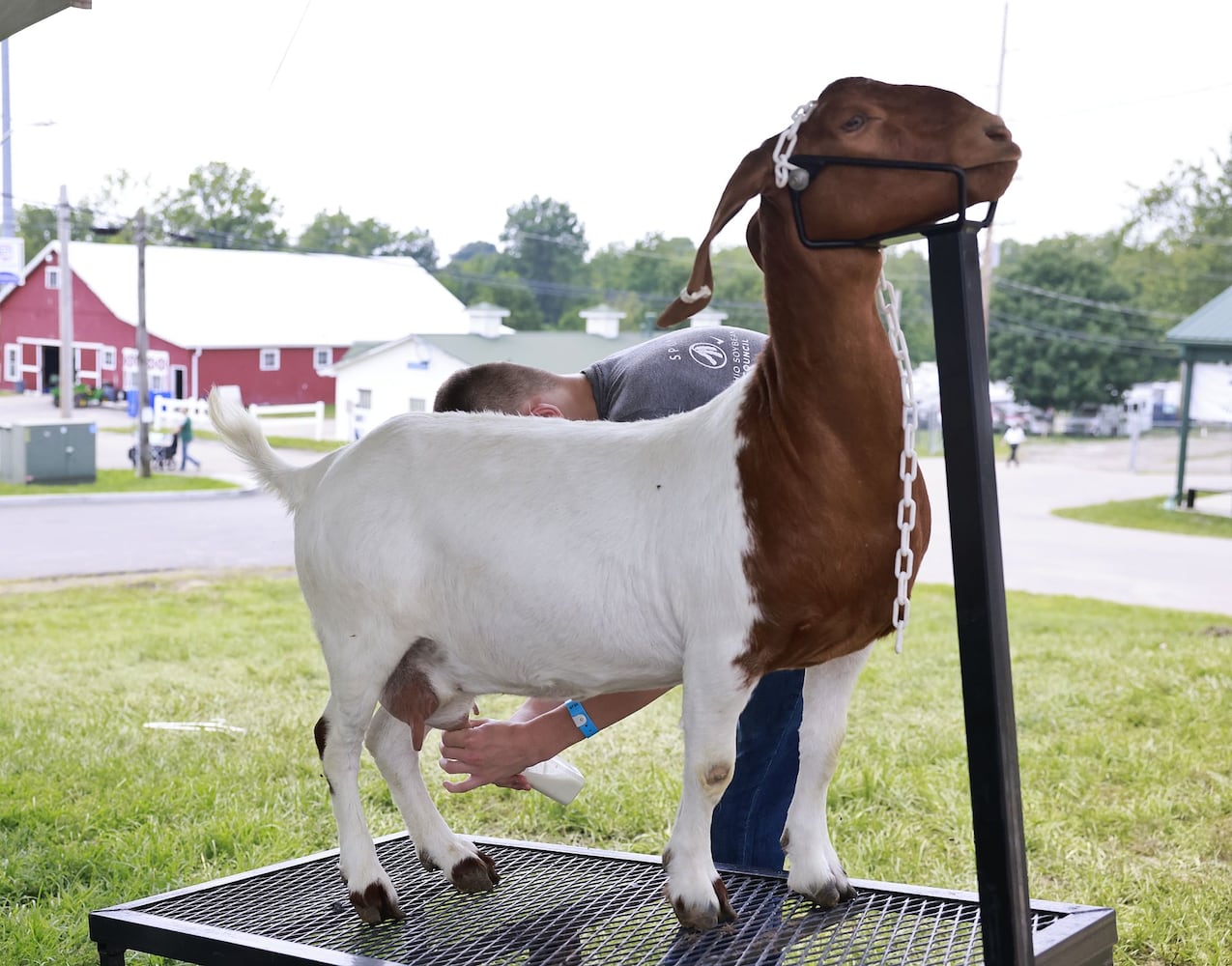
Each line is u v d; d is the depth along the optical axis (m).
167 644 7.60
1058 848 3.87
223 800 4.30
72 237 59.50
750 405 1.96
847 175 1.77
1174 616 9.45
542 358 27.58
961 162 1.72
